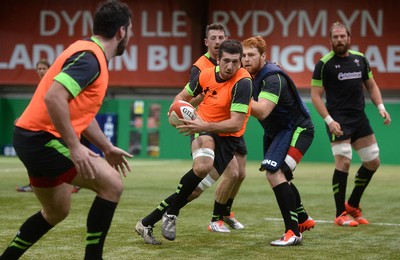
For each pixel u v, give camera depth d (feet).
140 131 262.06
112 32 45.68
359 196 87.92
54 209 47.26
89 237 45.96
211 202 110.93
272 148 69.15
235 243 68.95
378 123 243.19
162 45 262.26
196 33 260.01
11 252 48.49
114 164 50.29
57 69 44.32
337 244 69.36
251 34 255.91
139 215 91.40
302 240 71.72
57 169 44.75
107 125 260.62
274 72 68.23
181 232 76.33
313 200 117.91
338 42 85.61
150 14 262.67
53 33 265.75
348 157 86.17
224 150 67.51
